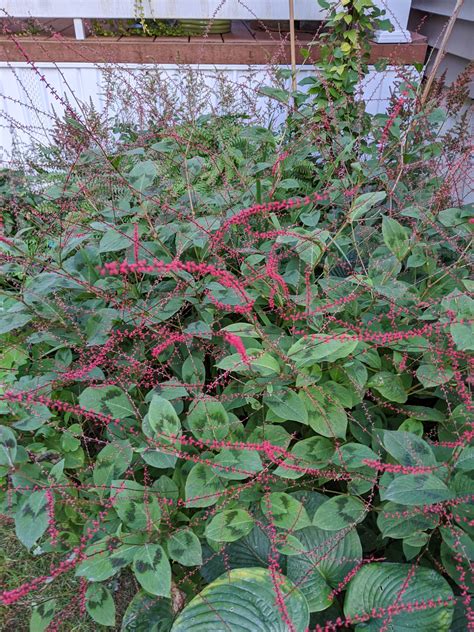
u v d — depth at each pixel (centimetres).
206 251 227
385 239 222
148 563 160
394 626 160
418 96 315
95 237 278
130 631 182
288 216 300
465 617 173
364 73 367
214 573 193
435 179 300
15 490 176
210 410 191
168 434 173
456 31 448
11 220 343
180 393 196
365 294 238
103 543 173
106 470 187
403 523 175
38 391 199
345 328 206
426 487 155
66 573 220
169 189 283
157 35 474
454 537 168
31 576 222
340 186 282
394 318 220
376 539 204
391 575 169
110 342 206
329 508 178
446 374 194
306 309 200
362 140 351
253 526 190
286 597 164
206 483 181
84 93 462
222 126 362
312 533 187
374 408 225
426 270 238
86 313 230
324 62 371
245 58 446
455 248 233
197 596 167
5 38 446
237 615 161
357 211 230
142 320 212
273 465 201
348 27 361
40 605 189
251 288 237
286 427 233
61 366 217
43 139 466
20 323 206
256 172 286
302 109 366
